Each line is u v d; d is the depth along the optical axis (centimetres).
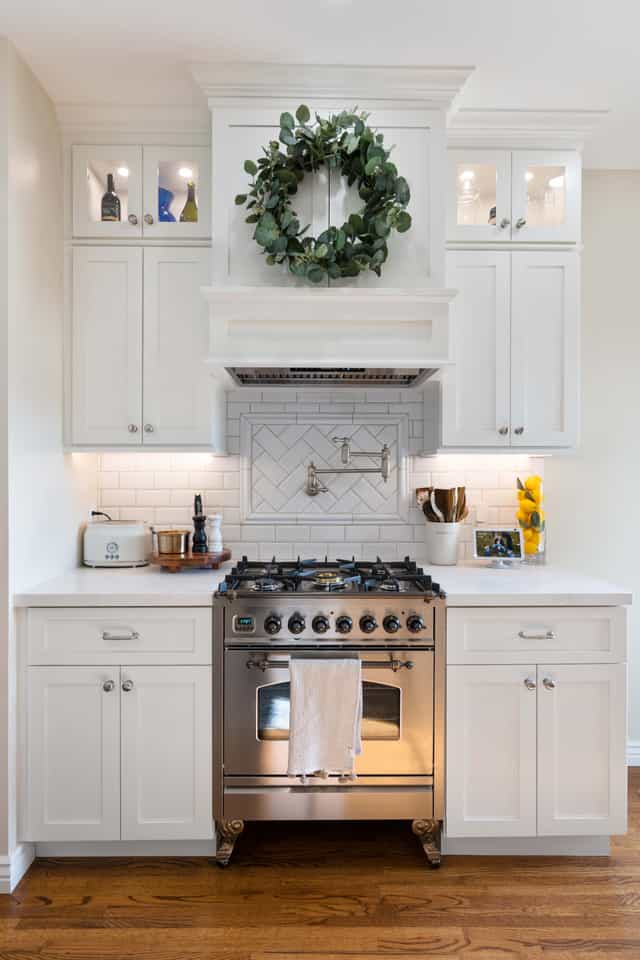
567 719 226
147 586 233
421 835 227
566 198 262
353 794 224
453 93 235
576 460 304
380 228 225
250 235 238
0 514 214
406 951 188
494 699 225
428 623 224
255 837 246
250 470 297
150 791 223
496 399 263
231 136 236
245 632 223
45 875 220
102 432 257
